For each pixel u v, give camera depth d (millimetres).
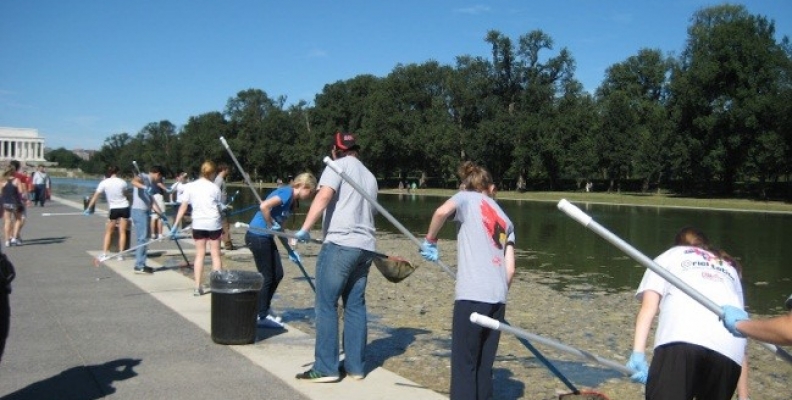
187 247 15617
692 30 65250
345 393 5402
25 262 12266
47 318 7727
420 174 93625
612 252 18844
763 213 44500
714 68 59094
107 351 6395
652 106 78062
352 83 94000
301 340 7070
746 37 59656
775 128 56688
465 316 4793
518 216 36781
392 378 5922
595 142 69062
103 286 9891
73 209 27688
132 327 7367
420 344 7629
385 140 80375
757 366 7492
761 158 56531
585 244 21094
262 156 99500
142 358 6188
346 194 5785
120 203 12945
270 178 107938
